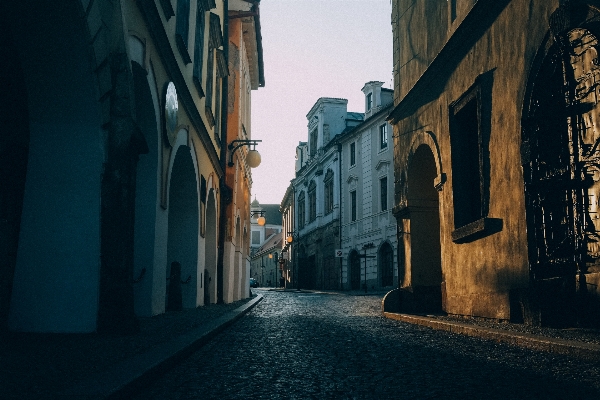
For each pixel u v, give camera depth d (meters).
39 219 5.60
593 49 6.07
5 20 5.11
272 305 17.12
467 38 9.14
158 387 3.79
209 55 13.68
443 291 10.16
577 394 3.56
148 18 7.12
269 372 4.47
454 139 9.78
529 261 7.05
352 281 36.47
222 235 16.52
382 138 32.81
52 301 5.58
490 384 3.90
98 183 5.66
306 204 48.28
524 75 7.30
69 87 5.46
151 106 7.74
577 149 6.39
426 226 11.68
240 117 19.31
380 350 5.77
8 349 4.54
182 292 12.12
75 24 5.17
